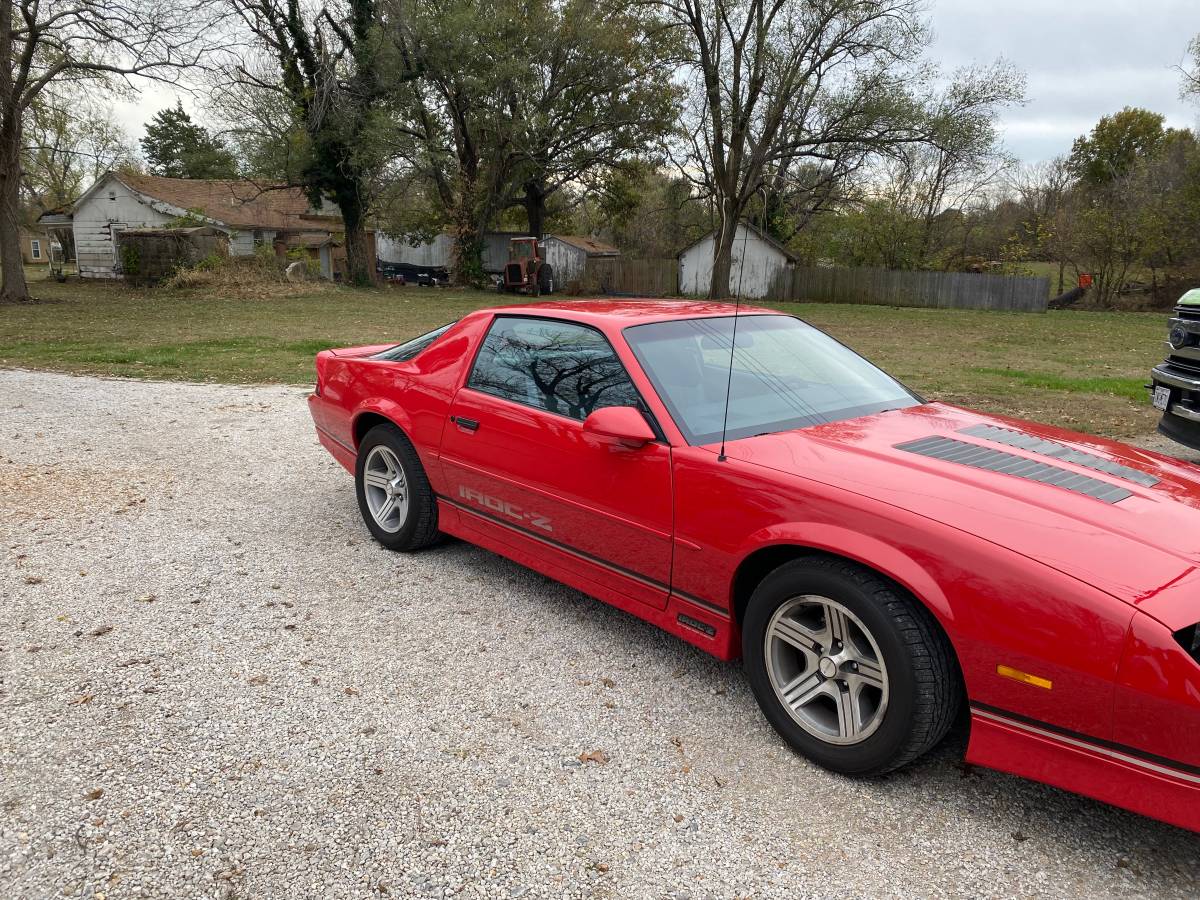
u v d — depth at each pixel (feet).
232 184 143.54
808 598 8.73
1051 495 8.41
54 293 101.19
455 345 14.01
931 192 135.44
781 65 103.09
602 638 12.01
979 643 7.48
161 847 7.65
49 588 13.64
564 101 127.75
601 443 10.78
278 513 17.74
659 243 200.95
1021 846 7.77
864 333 76.28
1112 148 180.34
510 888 7.18
